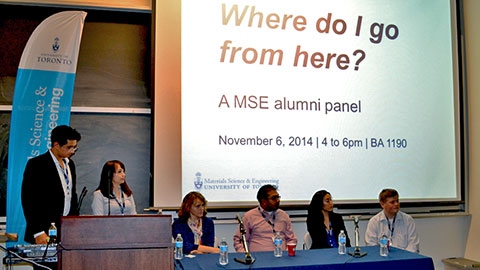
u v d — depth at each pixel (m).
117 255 2.49
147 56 5.06
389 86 5.47
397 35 5.56
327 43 5.34
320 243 4.11
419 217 5.50
